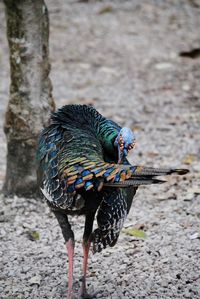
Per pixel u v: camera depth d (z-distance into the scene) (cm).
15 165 1193
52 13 2509
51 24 2402
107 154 905
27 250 1033
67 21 2431
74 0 2650
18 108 1166
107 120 923
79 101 1756
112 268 974
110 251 1023
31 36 1145
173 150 1434
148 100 1767
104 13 2514
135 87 1869
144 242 1048
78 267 983
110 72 1988
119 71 1998
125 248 1030
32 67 1156
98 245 860
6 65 2059
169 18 2481
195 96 1783
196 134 1523
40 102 1169
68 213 852
